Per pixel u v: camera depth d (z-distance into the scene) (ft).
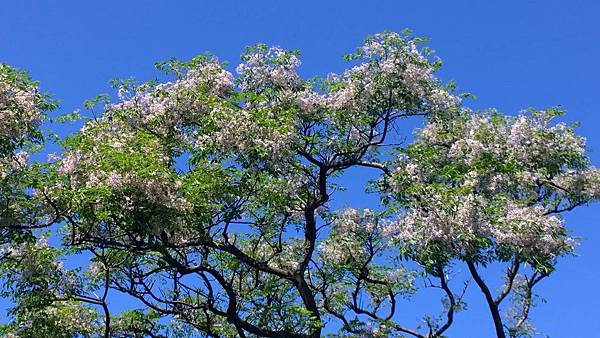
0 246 50.14
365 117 54.44
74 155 44.93
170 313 52.29
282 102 54.34
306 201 56.18
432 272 45.96
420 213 47.19
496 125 56.18
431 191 47.62
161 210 43.47
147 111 53.83
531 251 47.96
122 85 54.19
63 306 55.11
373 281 59.82
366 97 53.21
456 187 48.55
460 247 46.21
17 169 45.32
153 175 43.04
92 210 42.73
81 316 55.16
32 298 49.65
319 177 55.62
